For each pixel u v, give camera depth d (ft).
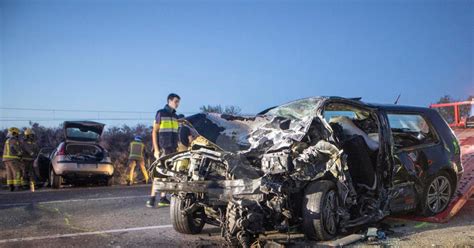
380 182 21.38
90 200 32.35
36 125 83.56
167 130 27.20
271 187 17.29
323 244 18.28
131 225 23.22
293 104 21.50
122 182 54.70
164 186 19.21
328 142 19.35
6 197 35.45
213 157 18.80
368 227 21.13
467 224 22.85
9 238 20.48
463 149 30.22
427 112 25.32
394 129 23.45
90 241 19.89
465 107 40.14
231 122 20.54
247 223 17.12
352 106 21.88
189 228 20.94
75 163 45.91
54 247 18.84
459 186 26.35
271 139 19.21
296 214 18.89
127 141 77.15
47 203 30.96
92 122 47.57
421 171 23.25
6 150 44.34
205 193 18.26
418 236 19.98
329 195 19.13
